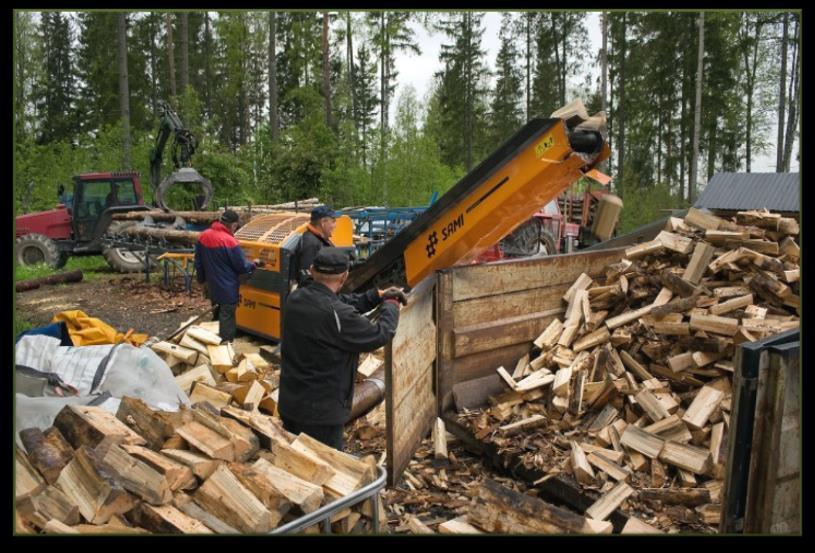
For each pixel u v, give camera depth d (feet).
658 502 11.14
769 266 14.39
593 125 13.66
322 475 8.49
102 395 9.88
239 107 142.61
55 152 77.56
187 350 15.75
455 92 124.16
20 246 45.03
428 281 14.08
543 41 120.16
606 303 16.02
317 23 99.91
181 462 8.15
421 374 13.85
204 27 138.72
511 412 14.12
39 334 13.15
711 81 97.09
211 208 66.80
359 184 72.43
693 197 71.26
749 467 7.73
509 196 13.97
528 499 9.29
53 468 7.77
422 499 12.25
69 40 138.51
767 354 7.58
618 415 13.46
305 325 10.52
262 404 14.02
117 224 44.19
